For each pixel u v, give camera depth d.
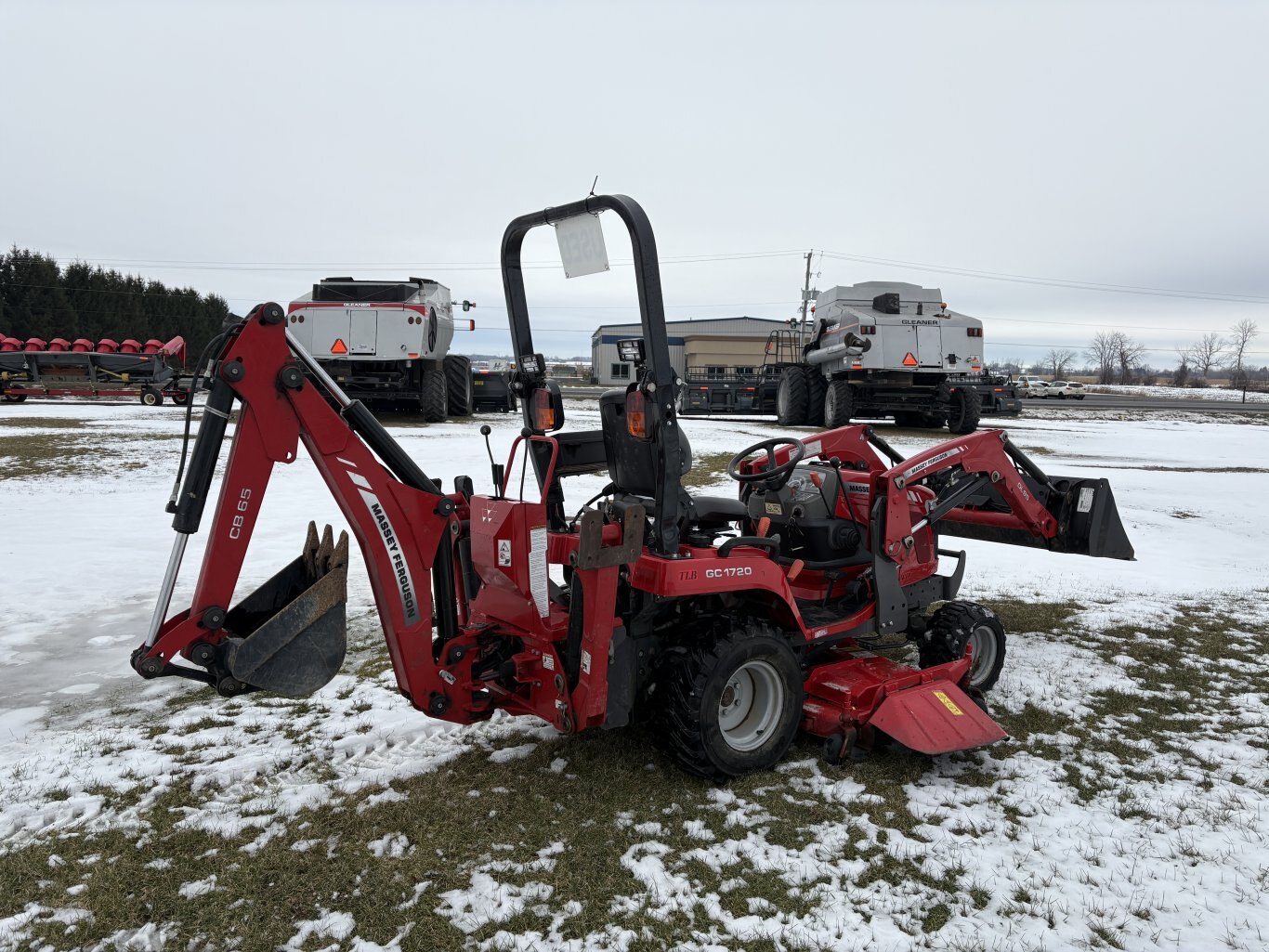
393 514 3.15
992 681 4.62
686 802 3.34
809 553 4.35
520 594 3.37
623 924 2.60
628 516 3.22
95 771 3.59
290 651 2.97
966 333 17.70
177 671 2.85
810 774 3.60
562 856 2.96
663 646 3.57
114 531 8.20
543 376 3.76
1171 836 3.16
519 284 3.81
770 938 2.54
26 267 52.81
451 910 2.66
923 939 2.54
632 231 3.19
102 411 19.05
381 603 3.21
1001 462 4.91
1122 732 4.13
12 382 21.50
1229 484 12.86
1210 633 5.78
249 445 2.88
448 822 3.17
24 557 7.19
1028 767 3.72
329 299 16.97
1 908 2.68
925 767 3.69
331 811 3.26
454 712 3.38
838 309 18.67
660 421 3.26
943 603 4.81
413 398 17.23
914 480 4.37
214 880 2.82
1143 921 2.64
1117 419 27.97
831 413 18.09
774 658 3.55
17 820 3.19
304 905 2.69
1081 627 5.91
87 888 2.77
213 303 64.25
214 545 2.84
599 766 3.63
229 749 3.83
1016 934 2.57
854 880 2.84
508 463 3.69
